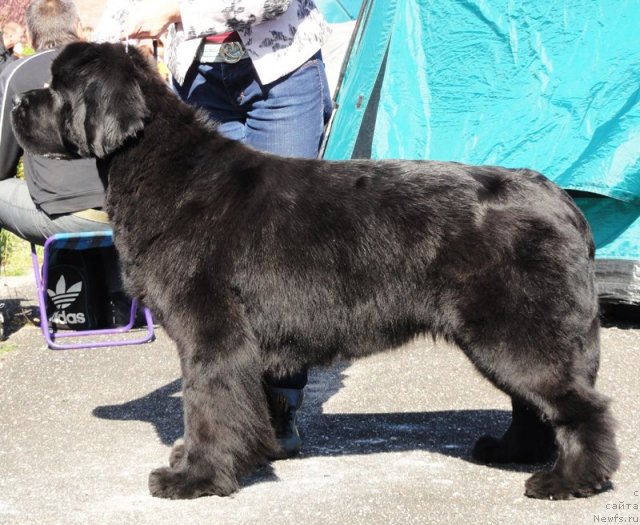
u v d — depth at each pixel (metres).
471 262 4.03
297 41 4.73
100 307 7.70
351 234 4.15
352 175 4.28
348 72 8.78
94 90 4.14
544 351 3.97
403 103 8.00
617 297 6.95
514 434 4.48
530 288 3.97
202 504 4.04
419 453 4.70
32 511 4.03
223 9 4.47
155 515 3.93
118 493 4.22
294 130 4.79
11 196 7.23
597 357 4.17
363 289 4.16
